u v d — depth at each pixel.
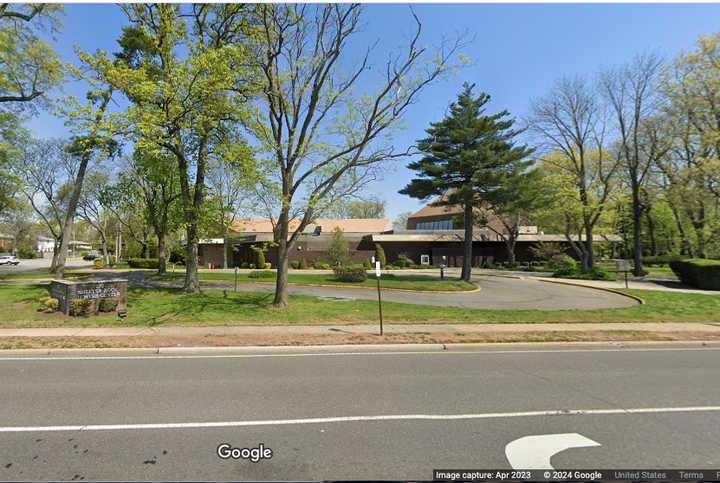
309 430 4.71
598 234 44.97
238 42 16.28
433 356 8.89
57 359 8.31
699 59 27.48
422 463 3.92
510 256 44.81
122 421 4.96
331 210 14.97
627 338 10.66
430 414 5.27
